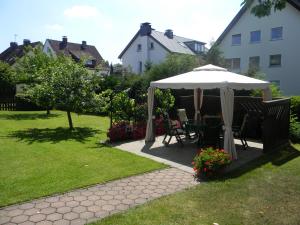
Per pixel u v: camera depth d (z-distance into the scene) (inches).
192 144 386.0
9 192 208.5
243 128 361.1
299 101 460.4
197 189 221.9
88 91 499.8
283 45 983.0
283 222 172.7
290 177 252.1
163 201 198.8
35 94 512.4
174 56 773.9
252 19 1047.6
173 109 558.6
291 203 198.4
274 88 523.2
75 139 417.1
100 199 202.5
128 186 228.4
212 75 352.5
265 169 275.4
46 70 512.7
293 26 956.6
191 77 357.4
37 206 188.9
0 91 937.5
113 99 449.7
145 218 174.1
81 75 493.7
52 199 200.1
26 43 1958.7
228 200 201.9
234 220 173.8
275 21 994.7
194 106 530.0
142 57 1553.9
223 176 254.1
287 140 388.5
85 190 217.9
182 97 567.2
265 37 1023.0
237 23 1088.2
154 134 408.2
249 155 331.0
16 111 870.4
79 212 182.2
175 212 182.4
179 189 223.1
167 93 516.4
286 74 984.9
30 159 300.2
